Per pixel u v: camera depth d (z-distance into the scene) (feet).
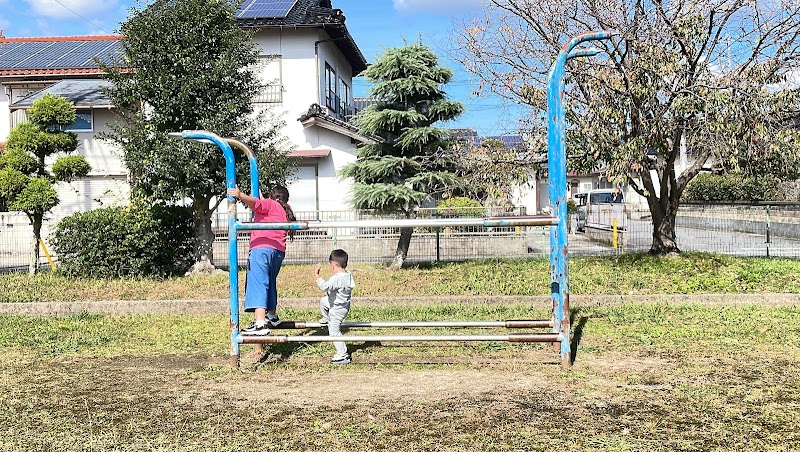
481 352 20.38
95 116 61.72
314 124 58.95
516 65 34.50
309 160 60.18
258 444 12.64
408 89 37.11
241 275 37.83
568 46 18.19
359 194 37.96
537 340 18.25
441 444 12.49
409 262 41.68
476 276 35.58
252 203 19.53
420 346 21.43
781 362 18.54
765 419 13.65
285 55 61.62
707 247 51.65
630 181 37.35
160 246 36.86
